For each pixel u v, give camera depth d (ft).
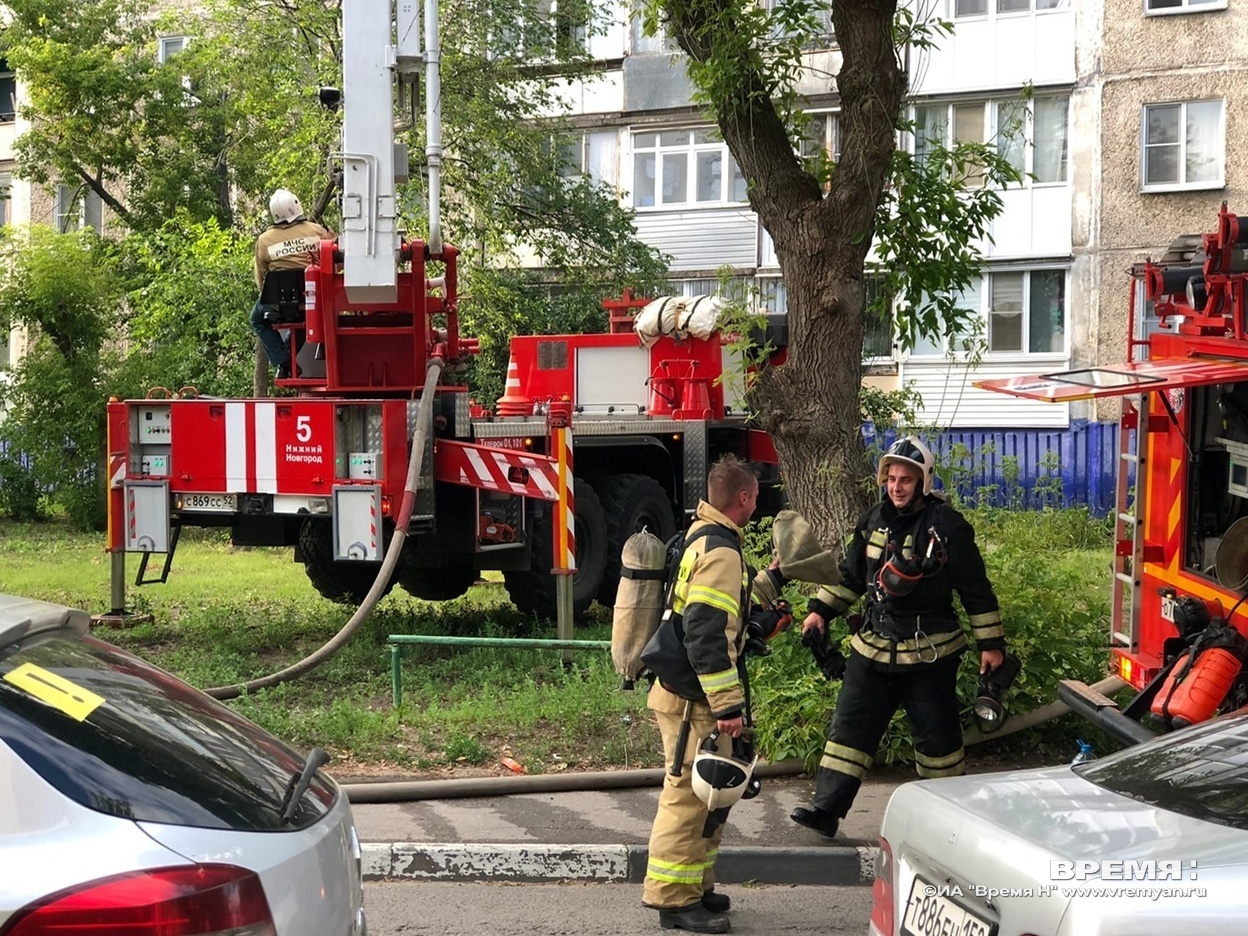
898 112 24.98
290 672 25.17
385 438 27.94
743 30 24.89
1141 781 10.41
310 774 9.32
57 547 56.70
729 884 18.01
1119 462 23.00
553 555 30.09
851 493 24.48
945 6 78.38
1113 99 76.07
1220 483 20.40
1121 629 22.86
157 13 94.27
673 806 15.94
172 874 7.64
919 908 9.99
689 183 85.25
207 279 62.59
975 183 75.66
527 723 23.94
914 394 40.70
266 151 68.39
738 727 15.12
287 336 30.27
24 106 83.56
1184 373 18.17
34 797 7.79
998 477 73.51
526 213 70.79
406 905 17.06
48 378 67.26
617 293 72.84
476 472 29.22
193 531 59.72
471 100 64.08
